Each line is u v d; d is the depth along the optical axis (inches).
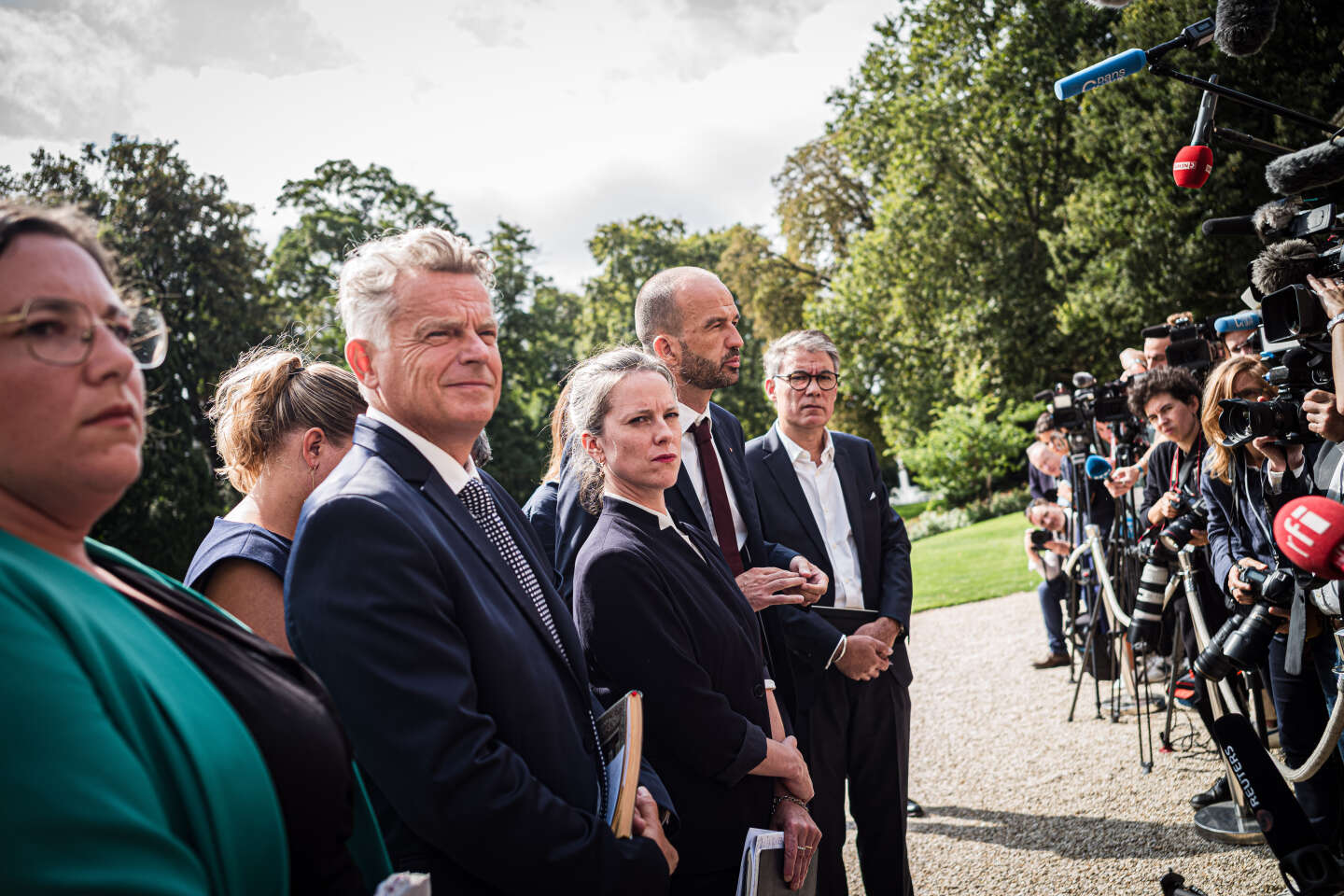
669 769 93.0
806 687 132.9
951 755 214.4
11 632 35.1
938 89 1018.1
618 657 91.2
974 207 1005.2
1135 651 173.5
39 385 37.9
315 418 88.7
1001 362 992.2
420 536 66.1
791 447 146.7
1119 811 168.7
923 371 1104.8
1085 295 792.9
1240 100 140.3
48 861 33.0
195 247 924.0
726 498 124.6
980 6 986.1
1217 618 169.8
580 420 99.9
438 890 66.0
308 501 69.3
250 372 91.3
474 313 73.2
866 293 1130.0
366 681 60.9
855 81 1136.8
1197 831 154.3
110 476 39.6
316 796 46.1
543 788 64.4
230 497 837.2
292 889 46.3
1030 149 969.5
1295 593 121.1
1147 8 687.7
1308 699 128.0
